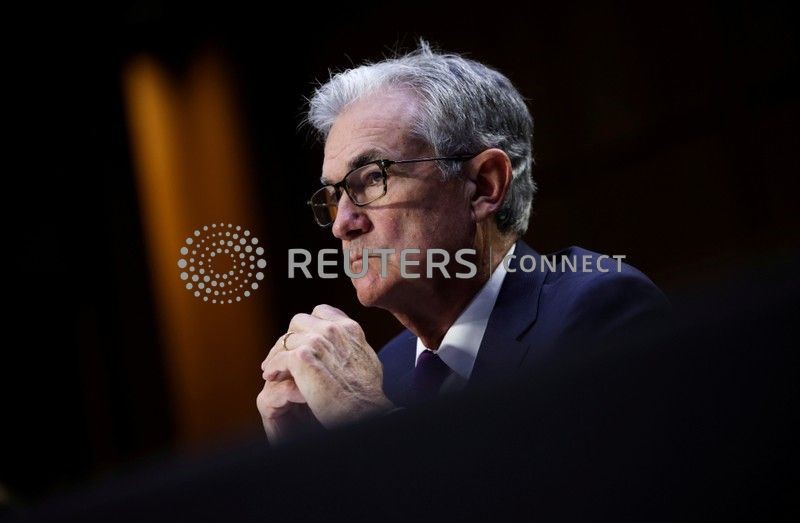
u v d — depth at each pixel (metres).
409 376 5.90
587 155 13.68
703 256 12.41
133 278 15.62
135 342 15.67
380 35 15.03
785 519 0.80
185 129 15.55
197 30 15.36
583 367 0.82
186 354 15.16
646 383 0.80
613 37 13.36
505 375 0.86
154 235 15.51
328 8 15.45
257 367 14.60
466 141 5.27
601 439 0.81
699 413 0.79
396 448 0.84
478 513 0.83
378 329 13.49
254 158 15.38
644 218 13.16
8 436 16.02
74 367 16.61
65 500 0.91
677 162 12.78
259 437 1.00
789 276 0.79
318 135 5.79
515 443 0.82
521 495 0.82
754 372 0.78
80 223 15.69
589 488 0.81
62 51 15.26
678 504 0.81
